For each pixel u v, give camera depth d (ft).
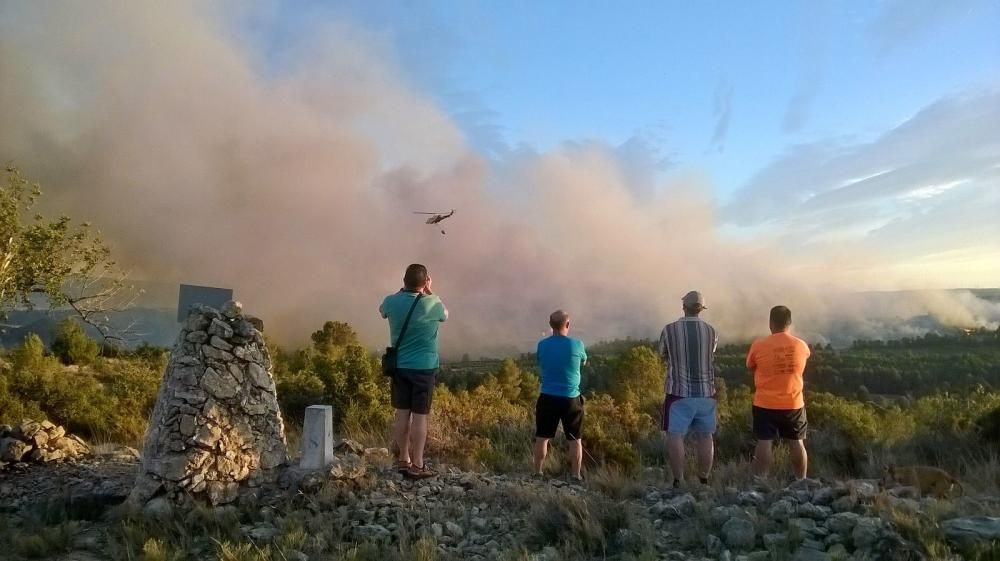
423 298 21.57
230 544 14.96
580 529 15.60
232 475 18.53
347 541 15.94
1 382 43.37
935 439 30.25
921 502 16.65
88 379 60.08
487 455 29.09
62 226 41.91
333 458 20.35
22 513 18.54
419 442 21.03
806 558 13.51
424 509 18.02
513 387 104.01
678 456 21.22
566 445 30.63
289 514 17.03
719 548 14.70
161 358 87.35
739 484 21.31
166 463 17.79
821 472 25.05
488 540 16.16
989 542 13.15
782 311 22.00
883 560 13.26
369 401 49.47
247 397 19.56
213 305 20.24
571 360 23.54
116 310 45.96
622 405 42.19
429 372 21.48
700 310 22.03
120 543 15.78
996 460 24.71
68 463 24.16
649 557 13.89
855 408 40.55
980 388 43.37
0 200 39.45
